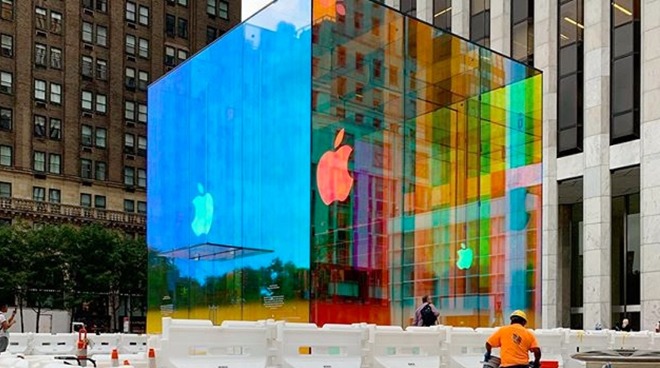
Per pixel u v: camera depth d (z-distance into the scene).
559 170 39.06
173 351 11.50
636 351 13.75
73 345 22.88
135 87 88.06
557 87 39.56
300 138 21.78
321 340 12.91
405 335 14.08
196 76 27.61
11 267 61.22
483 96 26.98
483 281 26.02
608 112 37.00
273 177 22.81
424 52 25.17
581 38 38.72
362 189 22.64
